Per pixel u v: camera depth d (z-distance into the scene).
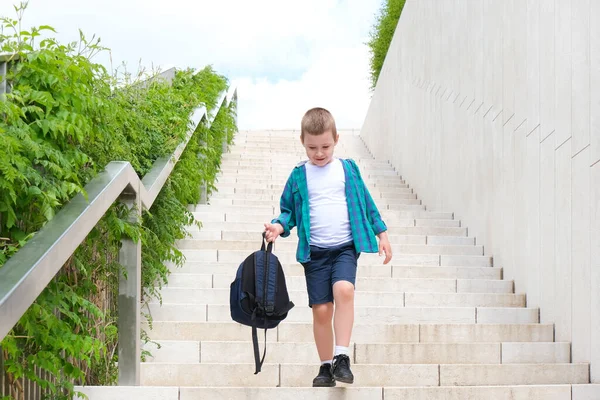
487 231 7.22
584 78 4.86
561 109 5.30
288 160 12.11
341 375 3.57
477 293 5.94
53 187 3.23
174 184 6.34
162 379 4.43
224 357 4.78
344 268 3.72
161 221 5.53
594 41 4.70
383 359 4.83
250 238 7.41
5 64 3.41
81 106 3.58
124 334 3.90
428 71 10.20
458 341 5.20
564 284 5.16
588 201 4.75
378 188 10.97
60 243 2.83
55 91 3.50
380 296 5.85
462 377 4.54
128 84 5.78
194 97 7.81
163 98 6.66
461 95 8.39
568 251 5.09
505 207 6.65
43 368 3.27
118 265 3.92
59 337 3.19
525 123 6.15
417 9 11.18
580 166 4.89
